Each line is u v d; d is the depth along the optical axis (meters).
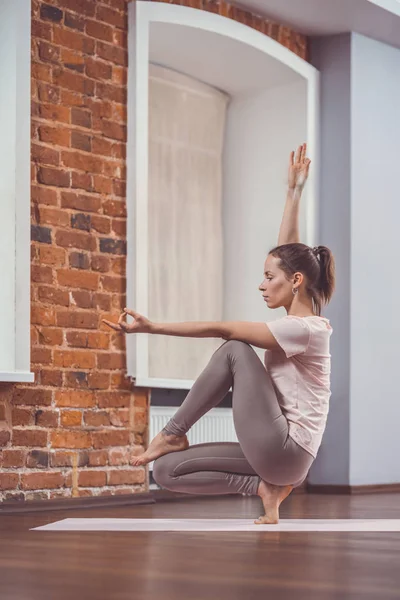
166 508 5.68
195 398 3.72
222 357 3.70
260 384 3.66
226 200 8.16
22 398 5.57
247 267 8.02
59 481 5.74
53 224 5.84
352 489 7.78
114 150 6.23
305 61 7.99
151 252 7.51
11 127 5.58
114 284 6.18
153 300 7.50
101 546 3.19
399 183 8.42
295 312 3.89
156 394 7.19
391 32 8.11
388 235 8.29
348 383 7.90
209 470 3.82
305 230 7.94
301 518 4.73
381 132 8.28
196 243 7.90
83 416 5.92
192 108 7.91
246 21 7.54
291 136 7.96
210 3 7.18
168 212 7.68
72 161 5.96
